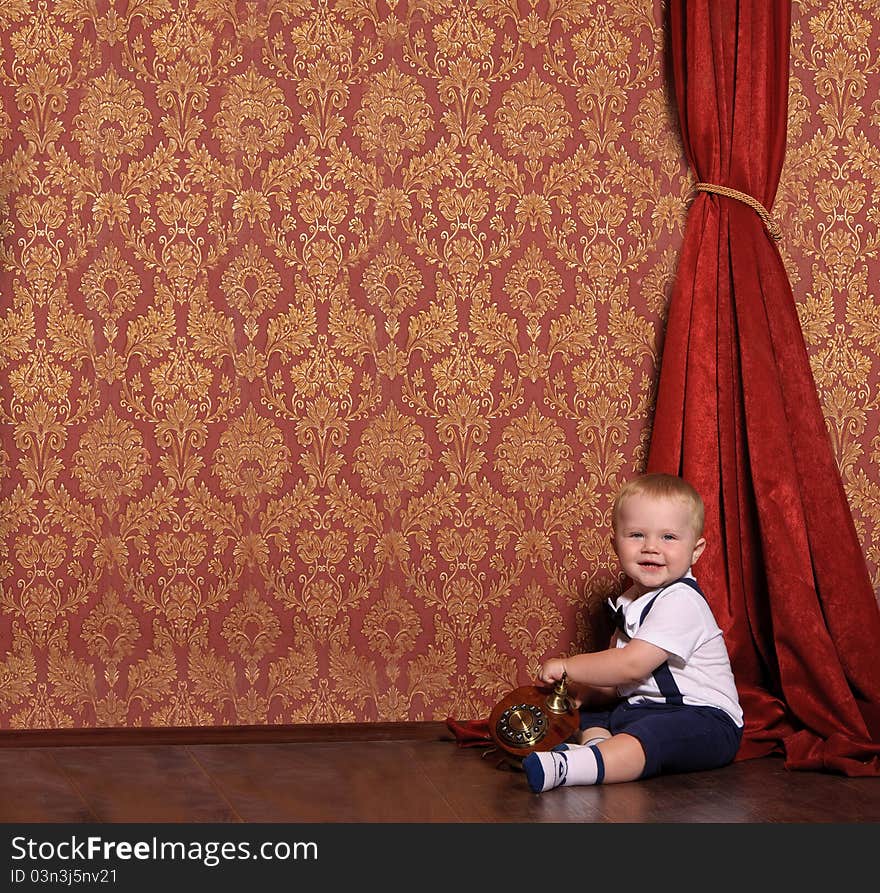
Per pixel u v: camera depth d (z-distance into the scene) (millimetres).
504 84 3305
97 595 3164
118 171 3156
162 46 3170
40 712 3146
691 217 3268
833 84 3414
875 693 3121
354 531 3254
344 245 3242
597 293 3344
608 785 2727
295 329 3225
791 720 3082
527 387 3318
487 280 3297
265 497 3219
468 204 3289
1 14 3111
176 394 3186
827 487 3180
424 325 3273
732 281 3223
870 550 3434
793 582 3070
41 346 3135
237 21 3197
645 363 3365
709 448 3154
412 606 3279
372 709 3266
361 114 3248
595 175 3340
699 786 2719
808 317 3416
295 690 3236
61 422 3146
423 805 2570
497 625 3314
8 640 3137
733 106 3260
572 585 3344
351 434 3250
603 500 3354
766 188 3273
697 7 3223
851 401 3428
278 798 2627
